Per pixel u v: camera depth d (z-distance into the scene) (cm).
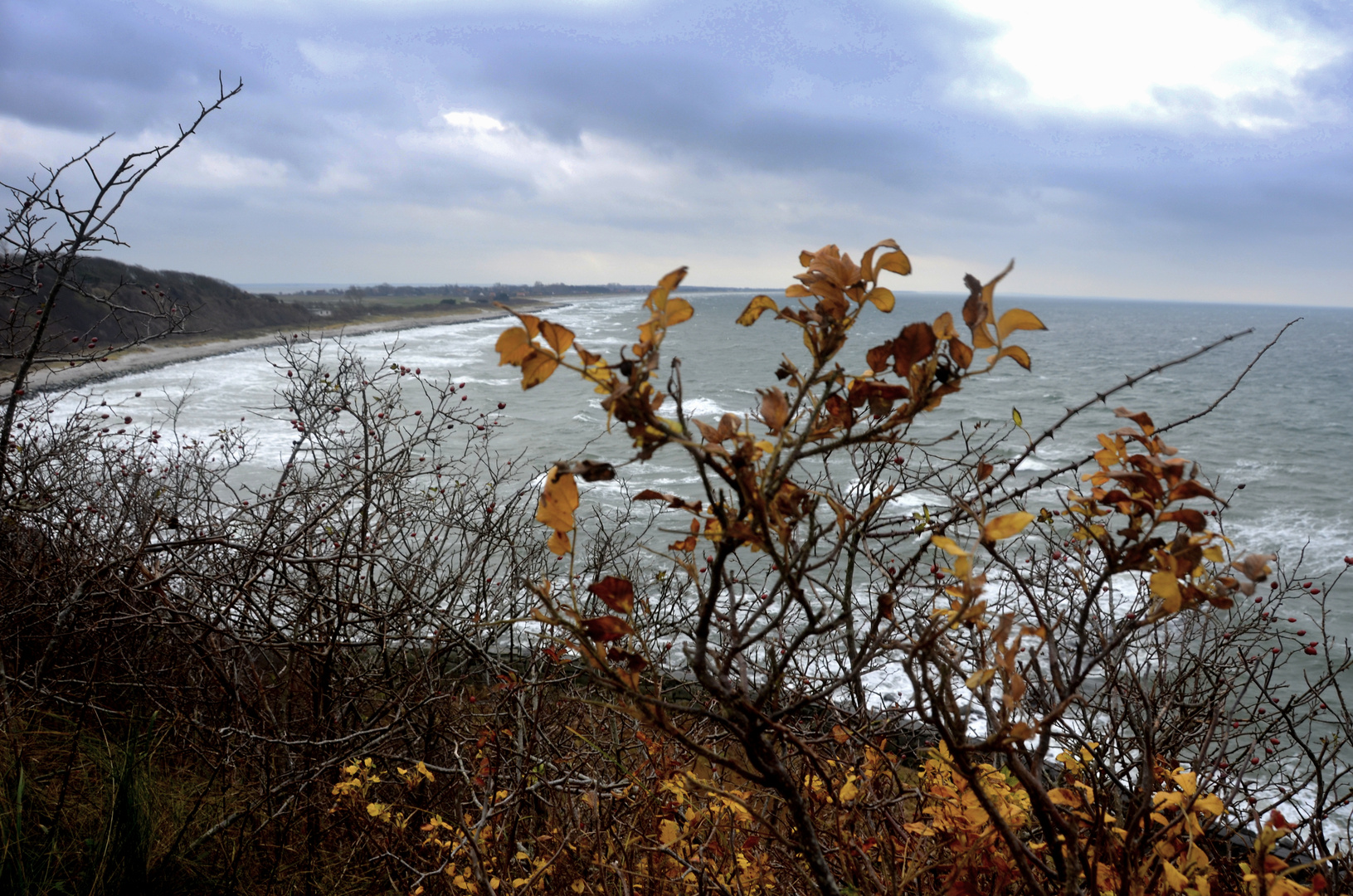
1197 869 106
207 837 266
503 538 422
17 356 361
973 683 93
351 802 264
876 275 79
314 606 322
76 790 274
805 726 205
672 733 90
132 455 581
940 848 145
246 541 390
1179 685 226
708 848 181
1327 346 11000
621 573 431
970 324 75
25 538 370
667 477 1911
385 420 493
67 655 348
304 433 432
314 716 317
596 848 188
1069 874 95
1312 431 3609
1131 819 113
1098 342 9725
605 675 89
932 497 625
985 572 92
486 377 4003
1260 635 305
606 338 7188
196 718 309
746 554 492
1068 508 107
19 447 418
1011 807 131
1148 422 96
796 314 82
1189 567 89
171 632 287
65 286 358
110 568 283
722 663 97
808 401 95
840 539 90
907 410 79
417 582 416
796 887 172
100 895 226
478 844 212
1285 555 1716
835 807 157
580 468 77
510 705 284
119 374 3450
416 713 332
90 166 337
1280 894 98
